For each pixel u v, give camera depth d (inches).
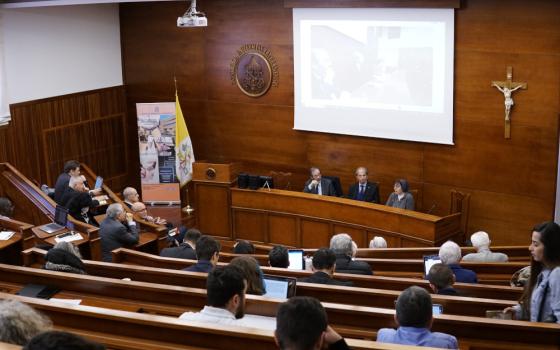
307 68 455.2
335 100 449.4
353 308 162.1
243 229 446.6
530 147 387.5
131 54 536.4
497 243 408.8
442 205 424.2
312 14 444.1
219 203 449.4
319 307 88.5
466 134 407.2
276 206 431.2
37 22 480.4
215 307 137.9
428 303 127.2
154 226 364.5
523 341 150.3
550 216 387.2
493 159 400.8
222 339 135.9
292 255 257.6
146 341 144.8
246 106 492.4
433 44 404.2
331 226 414.6
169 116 506.6
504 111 391.9
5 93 464.1
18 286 203.6
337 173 462.6
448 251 224.4
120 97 544.7
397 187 399.2
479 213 411.2
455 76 403.5
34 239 329.1
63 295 192.2
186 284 208.5
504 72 387.2
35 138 488.4
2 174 421.7
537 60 376.2
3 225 332.2
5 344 92.0
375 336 160.1
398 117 426.9
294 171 481.7
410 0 402.9
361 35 429.1
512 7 378.0
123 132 550.9
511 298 203.8
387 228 391.2
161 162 513.0
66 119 508.1
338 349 95.0
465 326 153.0
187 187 508.1
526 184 392.5
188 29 505.7
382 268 265.4
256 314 155.8
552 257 148.1
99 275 222.8
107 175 543.8
